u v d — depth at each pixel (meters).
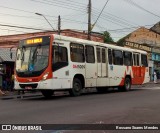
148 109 14.05
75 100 18.36
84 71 22.03
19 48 20.58
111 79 25.20
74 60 21.16
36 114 12.71
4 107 15.42
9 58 30.95
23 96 23.78
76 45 21.47
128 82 27.77
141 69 30.03
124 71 27.09
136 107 14.77
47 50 19.36
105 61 24.53
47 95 22.05
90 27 33.19
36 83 19.28
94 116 12.01
